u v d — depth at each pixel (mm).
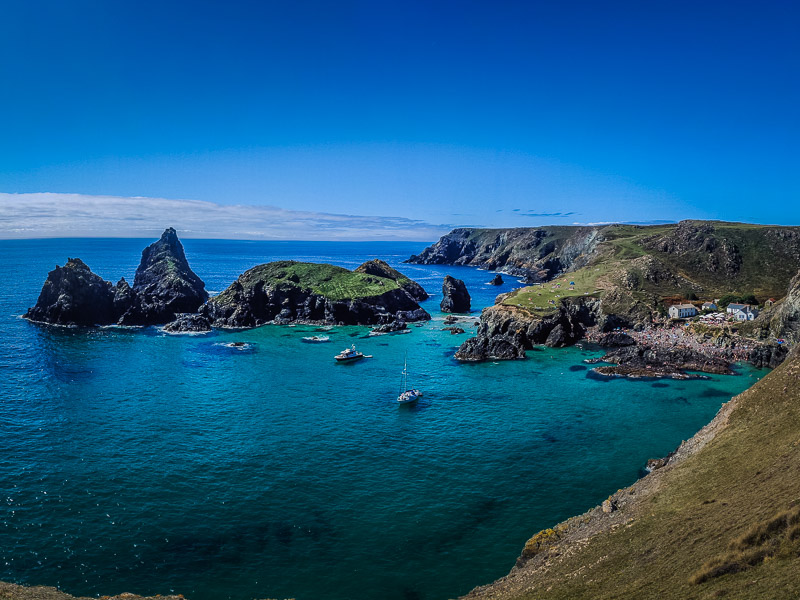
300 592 49469
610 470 74125
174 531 58719
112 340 160125
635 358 135125
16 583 48969
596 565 44844
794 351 78250
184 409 98750
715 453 62062
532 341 159750
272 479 71250
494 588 47844
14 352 140000
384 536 58406
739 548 37781
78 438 83562
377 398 107312
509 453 79938
